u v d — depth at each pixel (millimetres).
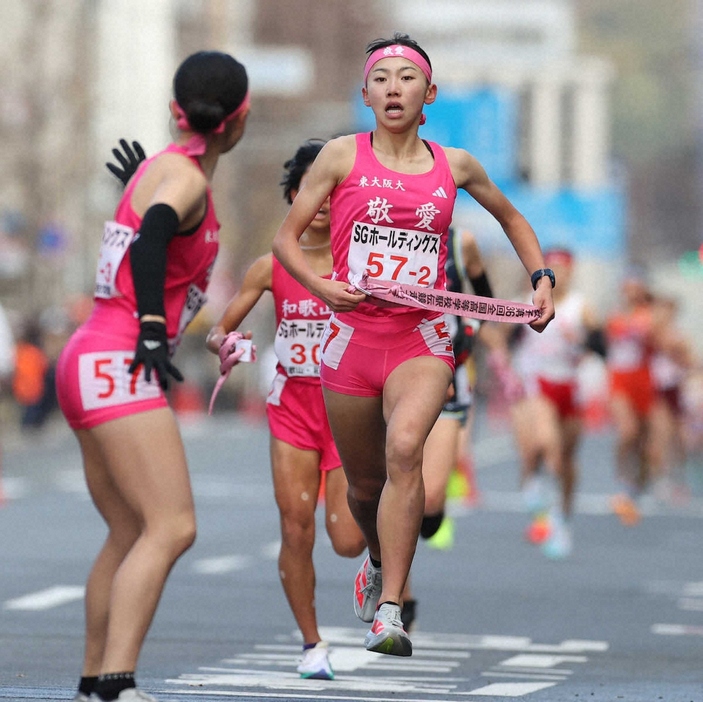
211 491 76688
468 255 35094
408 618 33312
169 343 23469
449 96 169750
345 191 24453
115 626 22188
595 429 167375
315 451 30719
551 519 54219
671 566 51562
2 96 144500
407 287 24203
